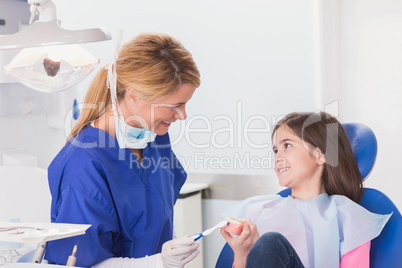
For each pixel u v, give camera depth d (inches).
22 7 93.7
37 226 49.5
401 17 89.7
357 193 61.6
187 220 94.3
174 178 66.7
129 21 103.4
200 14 98.0
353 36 92.7
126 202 55.0
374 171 93.4
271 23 93.4
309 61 91.5
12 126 93.5
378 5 90.7
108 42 104.4
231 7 95.7
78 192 52.0
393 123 91.7
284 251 47.3
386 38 90.8
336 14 92.0
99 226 51.6
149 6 101.7
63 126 95.9
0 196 70.2
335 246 57.4
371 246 57.3
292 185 63.1
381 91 92.0
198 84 55.1
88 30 45.5
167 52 53.4
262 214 63.4
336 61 93.0
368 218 57.3
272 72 94.1
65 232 46.5
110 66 55.7
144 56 52.7
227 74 97.3
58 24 46.9
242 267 55.0
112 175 54.6
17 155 93.0
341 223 58.5
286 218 61.4
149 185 58.7
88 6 106.1
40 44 44.3
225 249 63.9
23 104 93.7
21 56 48.5
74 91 96.0
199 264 98.8
